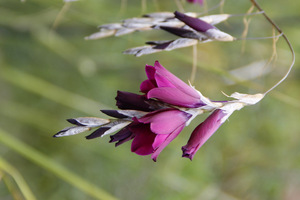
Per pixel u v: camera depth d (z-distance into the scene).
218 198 0.94
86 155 0.84
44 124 0.81
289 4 0.89
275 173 1.01
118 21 0.70
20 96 0.84
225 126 0.96
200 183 0.91
